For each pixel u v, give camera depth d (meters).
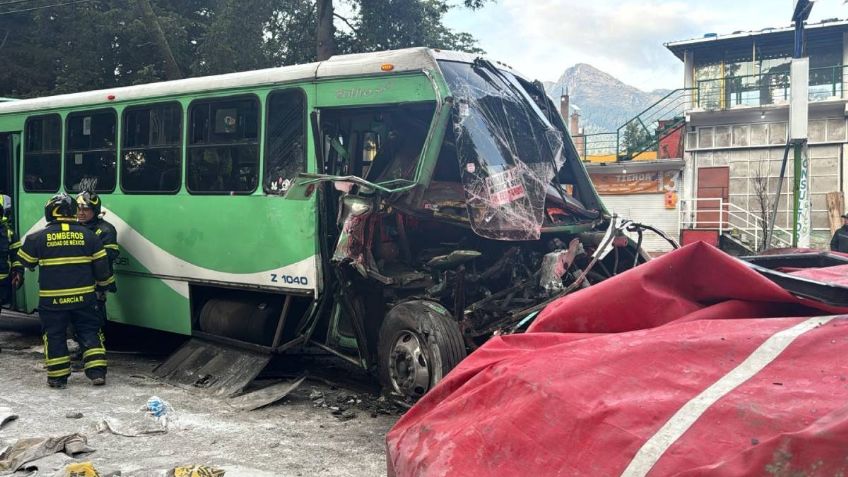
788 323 2.27
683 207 26.45
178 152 8.27
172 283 8.38
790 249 4.47
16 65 27.34
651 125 29.22
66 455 5.18
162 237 8.41
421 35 23.41
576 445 2.13
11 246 9.11
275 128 7.39
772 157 25.47
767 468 1.73
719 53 26.81
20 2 26.78
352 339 7.06
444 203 6.46
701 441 1.92
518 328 5.99
